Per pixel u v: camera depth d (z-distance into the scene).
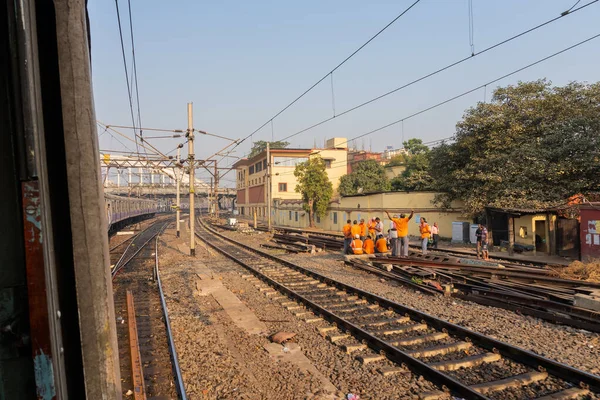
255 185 68.00
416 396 5.29
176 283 13.59
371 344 7.07
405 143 60.03
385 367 6.17
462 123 24.09
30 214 1.31
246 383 5.86
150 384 6.05
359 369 6.19
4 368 1.33
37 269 1.32
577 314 8.31
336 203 41.47
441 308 9.40
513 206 20.14
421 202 29.56
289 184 58.44
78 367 1.59
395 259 15.53
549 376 5.70
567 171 19.75
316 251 21.62
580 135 19.56
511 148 22.31
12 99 1.35
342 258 18.59
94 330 1.57
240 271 15.72
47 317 1.32
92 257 1.58
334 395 5.43
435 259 15.71
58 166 1.61
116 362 1.63
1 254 1.34
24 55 1.32
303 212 48.19
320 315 9.12
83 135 1.59
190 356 6.94
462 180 24.20
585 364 6.02
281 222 55.16
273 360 6.70
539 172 20.08
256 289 12.26
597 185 19.16
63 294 1.58
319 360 6.64
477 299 9.87
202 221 64.25
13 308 1.34
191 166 21.17
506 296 9.78
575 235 18.16
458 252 20.14
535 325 7.97
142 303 11.07
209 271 15.97
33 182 1.32
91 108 1.62
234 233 37.25
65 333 1.58
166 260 19.45
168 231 43.22
